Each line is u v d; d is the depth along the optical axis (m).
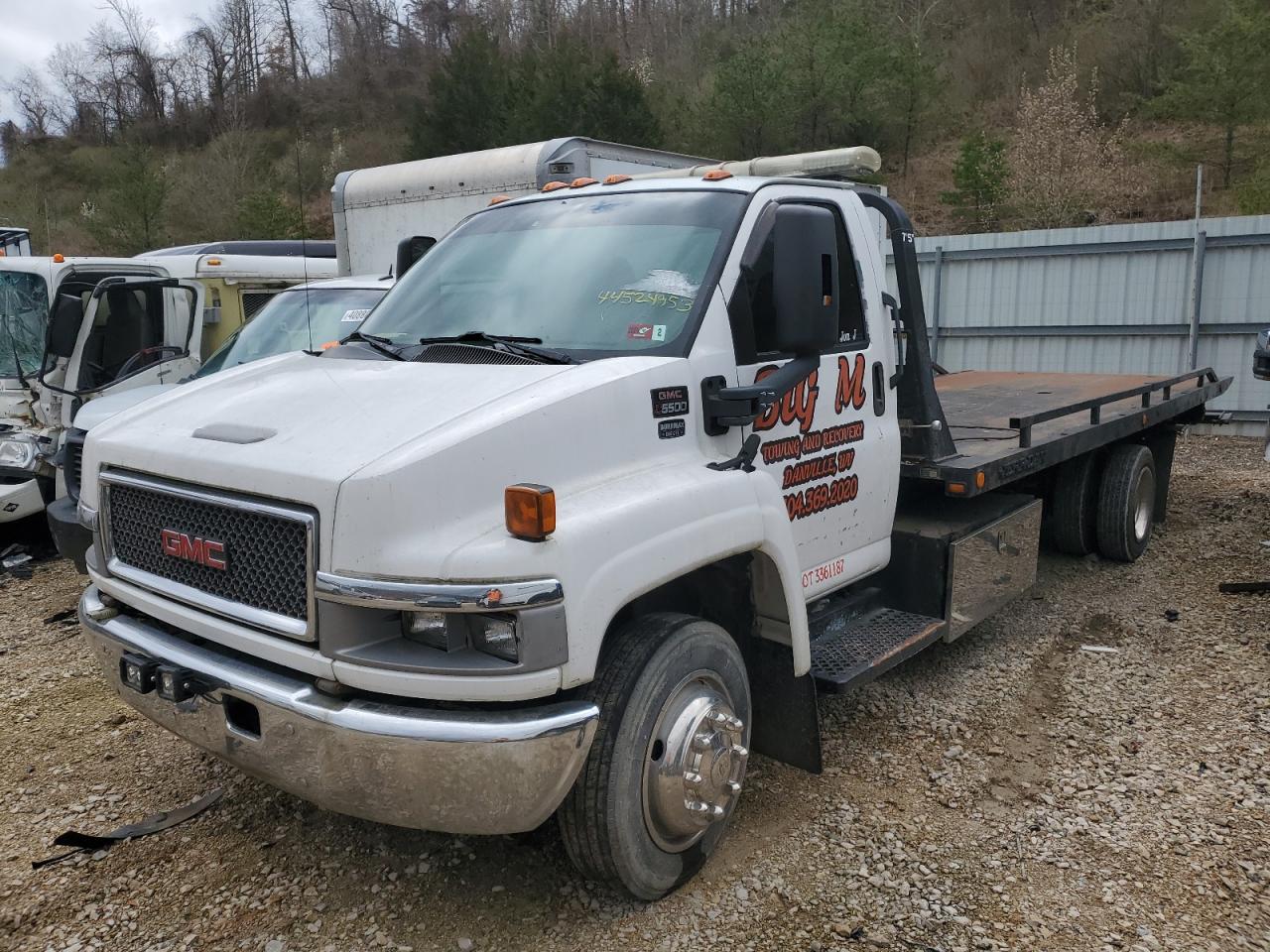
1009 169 23.17
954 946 3.08
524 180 8.90
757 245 3.73
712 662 3.29
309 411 3.16
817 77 25.25
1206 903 3.28
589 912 3.24
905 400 4.66
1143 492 7.22
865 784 4.08
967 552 4.74
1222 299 12.32
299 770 2.81
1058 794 3.98
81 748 4.55
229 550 2.96
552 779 2.73
